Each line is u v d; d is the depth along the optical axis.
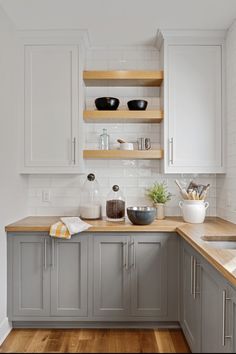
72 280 2.69
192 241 2.13
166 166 2.93
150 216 2.70
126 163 3.25
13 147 2.79
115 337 2.58
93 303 2.68
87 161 3.26
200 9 2.55
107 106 3.00
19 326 2.74
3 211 2.57
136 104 3.00
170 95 2.93
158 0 2.41
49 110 2.92
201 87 2.93
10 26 2.72
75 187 3.25
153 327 2.75
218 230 2.49
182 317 2.59
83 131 2.99
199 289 2.07
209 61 2.94
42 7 2.51
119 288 2.69
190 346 2.31
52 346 2.43
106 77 2.96
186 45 2.93
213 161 2.93
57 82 2.91
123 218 2.95
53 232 2.60
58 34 2.89
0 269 2.51
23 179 3.08
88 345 2.45
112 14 2.61
